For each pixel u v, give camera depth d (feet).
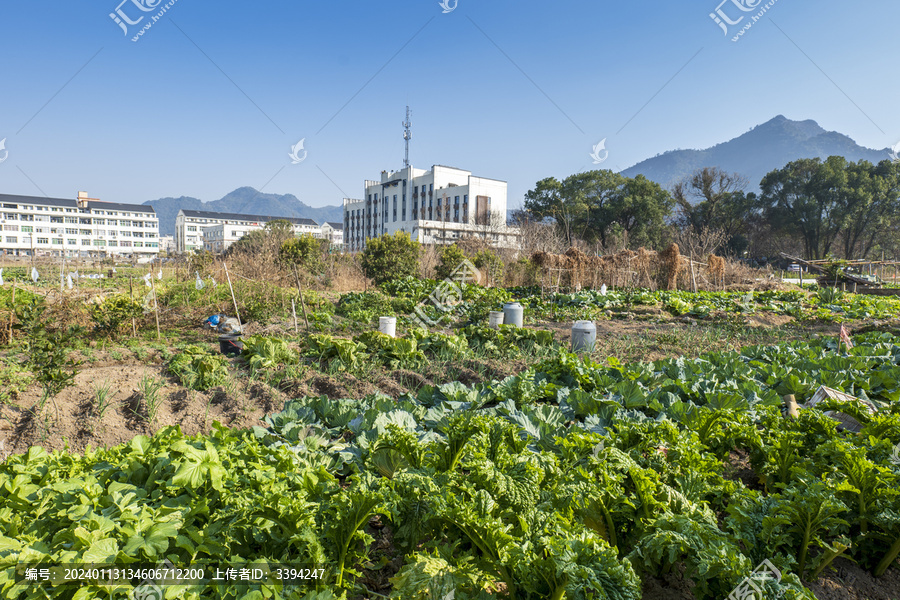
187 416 18.74
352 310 48.19
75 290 42.50
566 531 8.87
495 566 8.95
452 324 47.11
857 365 25.48
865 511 11.00
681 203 179.93
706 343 37.76
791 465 13.51
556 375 23.07
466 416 13.01
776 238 192.44
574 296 60.64
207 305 44.19
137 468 11.77
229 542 9.25
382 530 11.78
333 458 14.37
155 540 8.59
